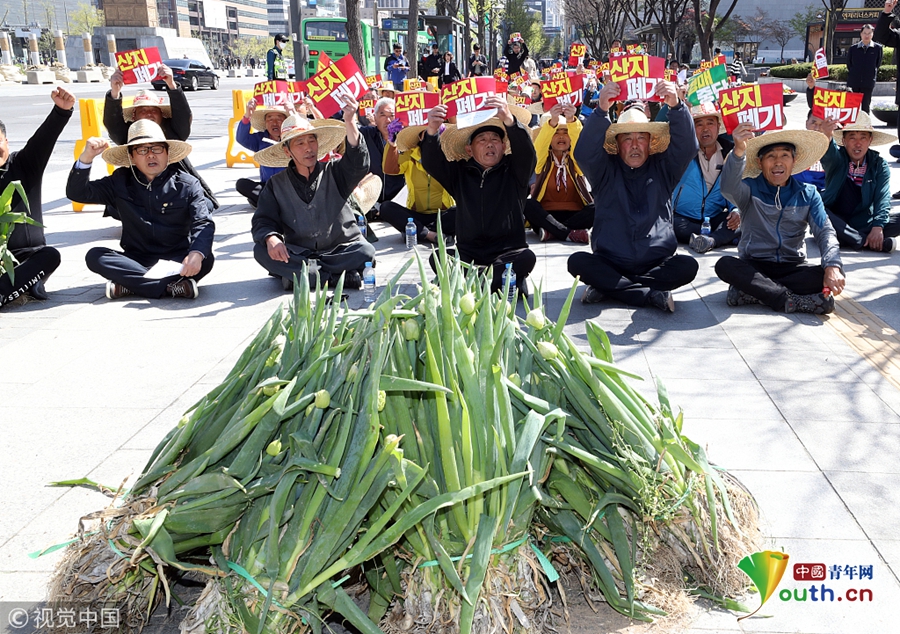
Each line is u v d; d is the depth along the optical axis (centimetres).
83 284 704
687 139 595
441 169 628
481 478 241
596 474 270
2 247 541
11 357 519
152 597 251
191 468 247
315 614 236
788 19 7856
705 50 2411
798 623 265
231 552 245
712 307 623
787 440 396
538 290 300
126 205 672
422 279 261
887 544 309
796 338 548
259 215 675
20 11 9338
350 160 656
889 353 518
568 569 281
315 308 284
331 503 238
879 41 1416
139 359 514
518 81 2122
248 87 5138
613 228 622
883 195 805
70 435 404
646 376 481
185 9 12619
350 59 766
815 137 588
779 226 610
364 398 246
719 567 266
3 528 320
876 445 390
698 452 272
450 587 238
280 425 255
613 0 4378
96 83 5412
